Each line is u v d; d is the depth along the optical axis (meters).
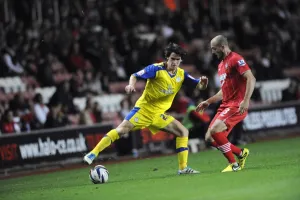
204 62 58.75
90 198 18.70
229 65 23.72
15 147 38.69
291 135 50.69
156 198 17.30
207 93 50.56
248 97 23.00
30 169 39.66
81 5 57.50
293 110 51.97
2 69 49.34
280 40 66.75
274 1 70.69
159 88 24.06
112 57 55.34
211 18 66.12
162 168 30.69
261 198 15.62
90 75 51.38
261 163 27.33
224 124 23.69
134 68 54.34
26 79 50.34
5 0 55.31
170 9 66.44
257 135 48.72
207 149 44.72
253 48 65.12
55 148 40.34
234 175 20.97
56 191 22.00
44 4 56.38
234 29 65.25
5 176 37.03
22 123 41.75
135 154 44.34
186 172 24.59
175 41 58.00
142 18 62.12
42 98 44.22
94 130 42.44
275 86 59.66
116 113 49.84
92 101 45.62
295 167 21.95
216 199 16.11
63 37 52.28
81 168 37.66
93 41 53.50
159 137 45.91
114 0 61.22
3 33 52.66
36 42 52.22
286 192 16.17
